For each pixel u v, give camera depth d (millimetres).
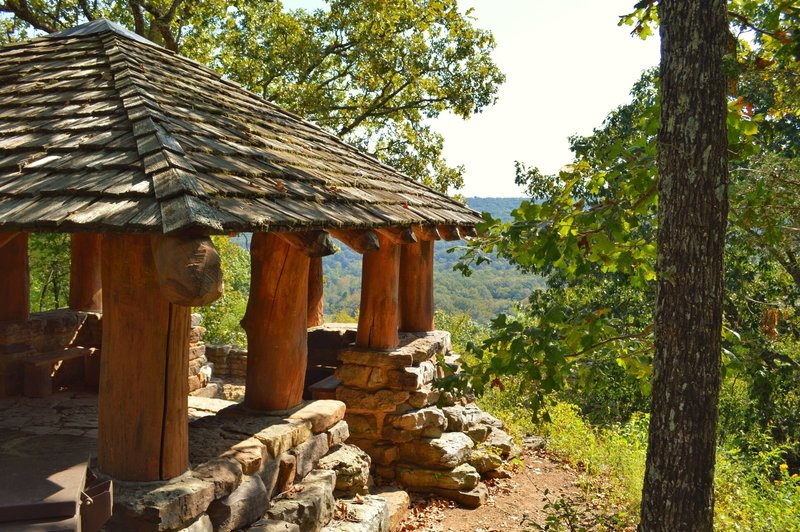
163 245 2756
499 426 8570
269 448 4156
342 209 4398
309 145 6250
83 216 2820
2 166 3537
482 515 6574
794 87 4672
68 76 4945
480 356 4398
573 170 4445
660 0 3754
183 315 3428
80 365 5906
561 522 6289
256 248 4762
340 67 20641
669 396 3568
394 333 7078
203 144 3969
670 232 3584
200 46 19078
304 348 4918
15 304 5430
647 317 15648
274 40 19281
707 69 3510
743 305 12094
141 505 3102
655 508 3594
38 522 2451
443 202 8359
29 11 16172
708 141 3506
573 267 4824
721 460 7492
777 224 4738
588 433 9211
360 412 6801
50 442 3557
